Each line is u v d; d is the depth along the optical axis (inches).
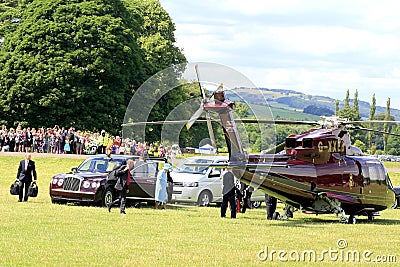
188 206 1343.5
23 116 2945.4
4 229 893.2
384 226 1101.1
